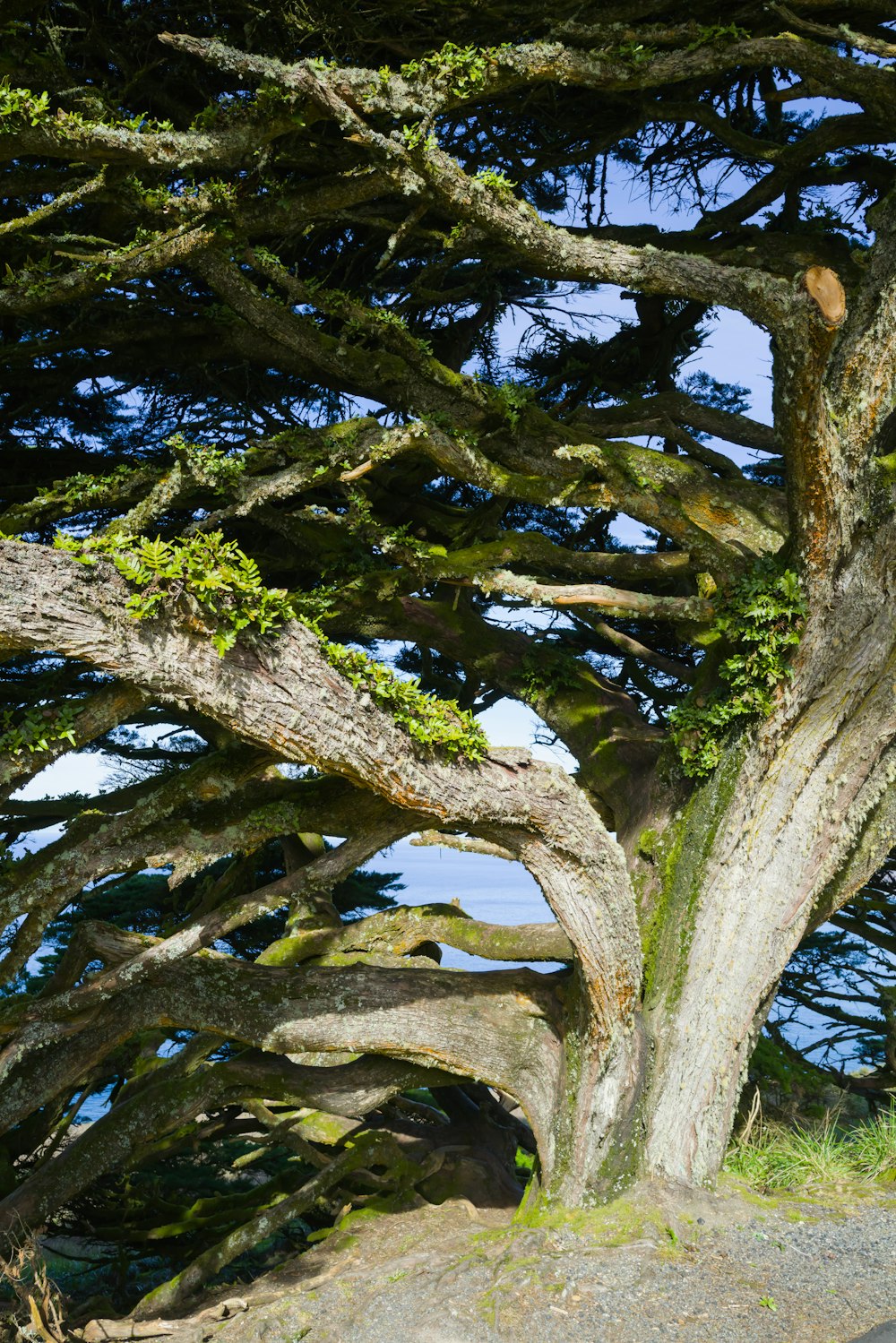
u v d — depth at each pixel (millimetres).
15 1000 9148
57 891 8227
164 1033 12898
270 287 9945
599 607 9281
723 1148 9656
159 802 8547
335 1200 11500
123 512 11984
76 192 7492
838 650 8945
